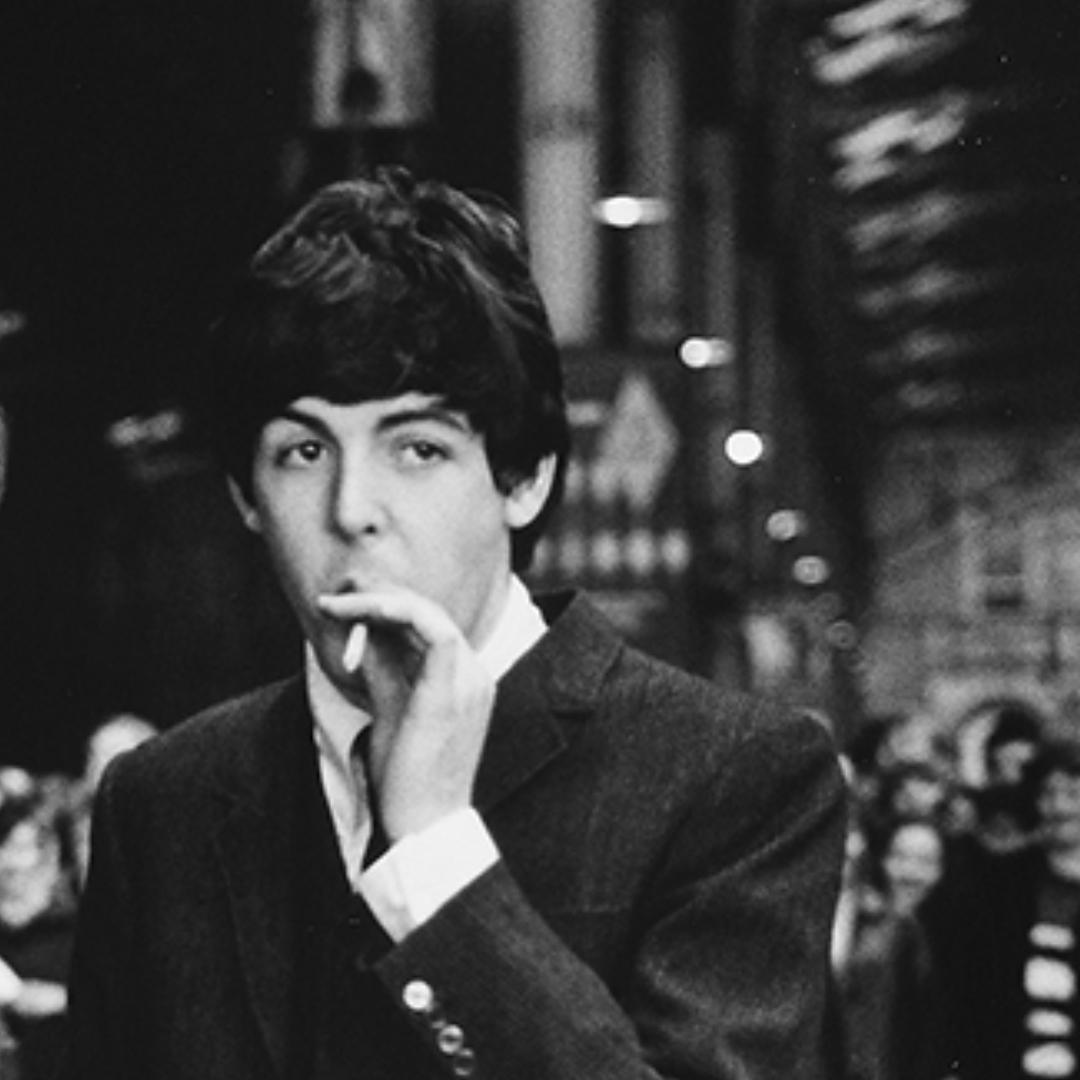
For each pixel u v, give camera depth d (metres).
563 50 32.22
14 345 24.97
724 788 3.46
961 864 12.85
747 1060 3.31
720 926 3.40
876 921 12.77
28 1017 10.85
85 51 22.03
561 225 32.72
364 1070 3.33
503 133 32.31
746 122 41.91
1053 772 12.67
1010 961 12.62
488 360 3.29
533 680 3.48
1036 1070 12.55
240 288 3.33
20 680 26.58
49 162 22.95
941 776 13.68
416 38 26.84
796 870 3.47
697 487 31.59
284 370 3.25
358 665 3.23
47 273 24.02
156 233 23.88
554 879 3.40
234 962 3.55
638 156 34.06
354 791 3.49
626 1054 3.16
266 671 26.38
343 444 3.25
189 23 22.36
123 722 14.40
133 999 3.68
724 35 38.91
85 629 26.80
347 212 3.34
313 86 23.45
